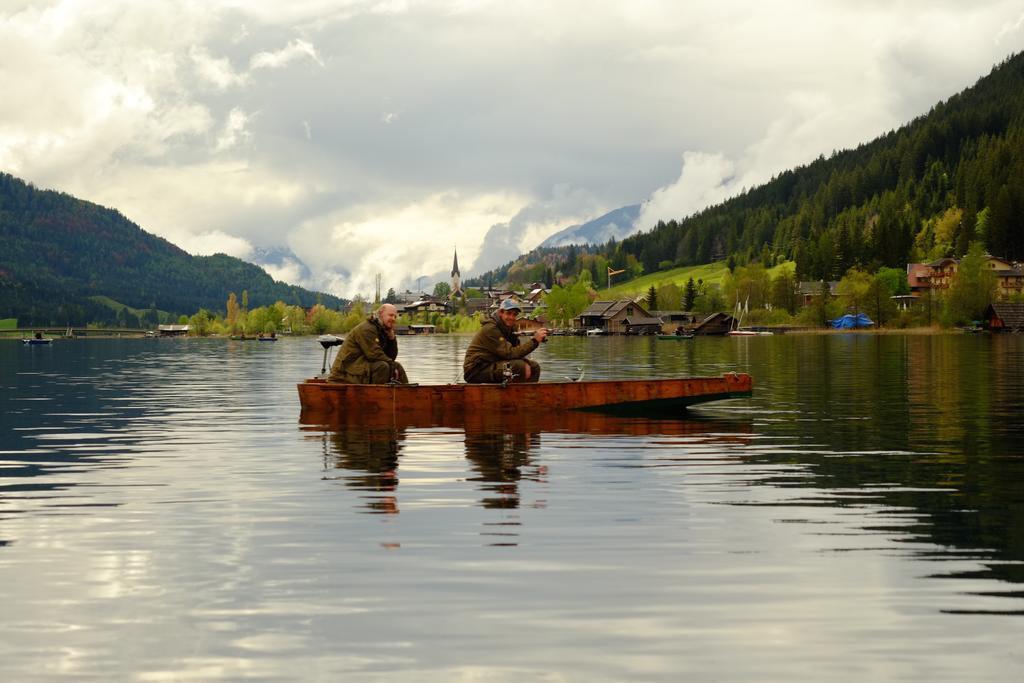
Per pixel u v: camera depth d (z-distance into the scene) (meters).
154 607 7.80
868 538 9.85
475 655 6.76
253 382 39.84
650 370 46.56
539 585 8.26
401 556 9.21
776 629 7.20
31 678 6.45
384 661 6.68
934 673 6.41
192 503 11.88
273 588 8.25
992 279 148.50
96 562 9.10
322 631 7.24
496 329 22.36
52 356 87.44
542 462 15.07
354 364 22.48
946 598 7.85
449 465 14.78
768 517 10.88
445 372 46.16
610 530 10.23
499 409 21.52
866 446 16.78
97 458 15.95
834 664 6.57
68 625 7.41
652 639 7.03
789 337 135.38
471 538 9.91
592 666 6.56
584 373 43.47
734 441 17.52
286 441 17.92
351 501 11.93
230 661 6.70
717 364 52.25
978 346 79.88
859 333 154.88
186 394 32.00
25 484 13.34
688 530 10.23
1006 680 6.30
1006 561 8.94
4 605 7.88
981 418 21.45
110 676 6.48
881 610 7.59
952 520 10.69
